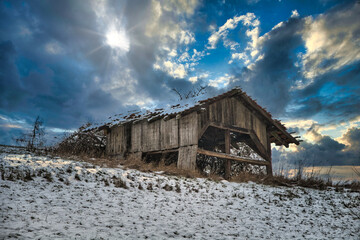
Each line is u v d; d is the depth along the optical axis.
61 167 8.34
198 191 9.15
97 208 5.70
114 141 18.23
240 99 16.14
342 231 6.71
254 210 7.95
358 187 13.72
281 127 17.23
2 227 3.89
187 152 13.37
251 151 19.55
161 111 16.05
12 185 6.14
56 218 4.69
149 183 8.71
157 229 4.96
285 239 5.59
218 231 5.48
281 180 13.87
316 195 11.36
